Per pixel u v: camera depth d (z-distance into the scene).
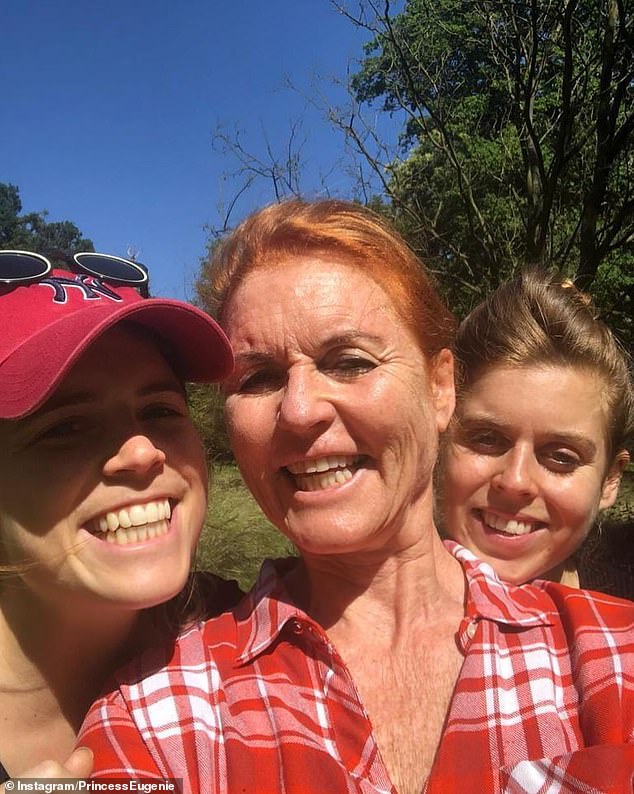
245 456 0.48
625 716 0.40
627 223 2.01
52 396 0.41
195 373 0.47
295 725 0.41
